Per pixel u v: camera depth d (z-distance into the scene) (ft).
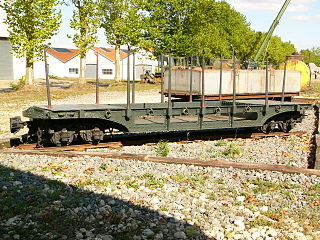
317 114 53.88
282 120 38.09
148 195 19.34
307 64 79.36
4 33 150.71
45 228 15.56
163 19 115.34
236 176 22.89
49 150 28.55
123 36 119.96
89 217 16.52
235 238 14.89
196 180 22.06
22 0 83.41
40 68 185.37
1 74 153.48
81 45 106.22
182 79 51.16
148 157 26.14
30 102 71.72
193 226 15.67
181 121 33.06
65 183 21.02
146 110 30.99
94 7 102.73
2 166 24.30
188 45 117.29
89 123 29.94
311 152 30.68
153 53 130.82
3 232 15.06
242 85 53.06
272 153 30.53
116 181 21.68
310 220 16.70
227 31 181.88
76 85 109.29
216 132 38.24
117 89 104.88
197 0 117.80
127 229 15.40
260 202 18.79
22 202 18.04
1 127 42.96
